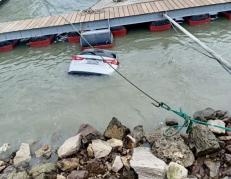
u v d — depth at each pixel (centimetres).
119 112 2048
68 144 1705
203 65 2409
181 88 2191
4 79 2542
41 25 3066
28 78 2519
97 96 2220
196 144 1597
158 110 2017
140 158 1553
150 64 2505
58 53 2856
